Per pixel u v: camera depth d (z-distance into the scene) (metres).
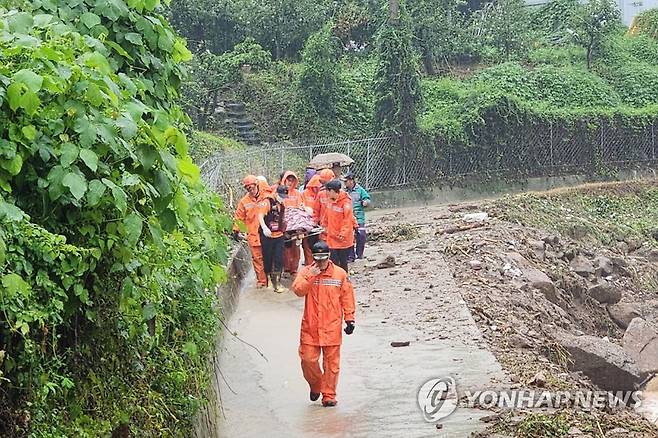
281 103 29.36
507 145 30.73
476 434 7.43
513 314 12.76
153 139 5.00
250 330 12.08
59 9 5.77
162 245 5.13
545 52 37.97
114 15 5.97
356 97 30.09
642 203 30.62
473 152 30.00
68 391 4.70
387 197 27.59
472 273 14.88
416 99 28.75
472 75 35.09
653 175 33.75
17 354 4.13
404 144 28.42
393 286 14.20
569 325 14.30
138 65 6.20
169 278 6.87
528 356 10.34
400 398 8.74
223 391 9.36
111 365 5.32
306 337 8.74
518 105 30.92
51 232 4.59
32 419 4.15
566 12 40.56
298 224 14.27
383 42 28.67
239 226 7.54
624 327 17.64
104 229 4.92
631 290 20.61
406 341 10.90
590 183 32.09
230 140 26.42
